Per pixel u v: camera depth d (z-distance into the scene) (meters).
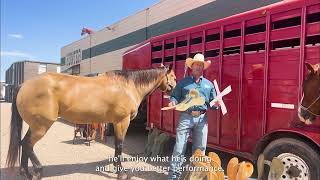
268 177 4.67
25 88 5.58
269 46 4.86
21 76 50.25
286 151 4.54
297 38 4.49
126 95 6.14
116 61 23.44
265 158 4.80
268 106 4.86
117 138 6.23
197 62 4.98
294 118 4.45
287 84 4.57
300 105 4.34
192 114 5.01
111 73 6.23
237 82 5.46
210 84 5.12
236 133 5.47
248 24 5.27
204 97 5.01
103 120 6.10
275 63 4.77
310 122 4.25
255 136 5.10
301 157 4.38
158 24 17.50
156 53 8.14
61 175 6.36
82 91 5.79
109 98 5.96
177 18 15.64
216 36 6.06
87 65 29.34
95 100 5.86
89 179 6.11
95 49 27.47
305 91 4.27
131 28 20.86
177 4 15.62
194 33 6.59
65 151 8.73
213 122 6.04
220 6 12.59
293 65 4.50
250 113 5.20
